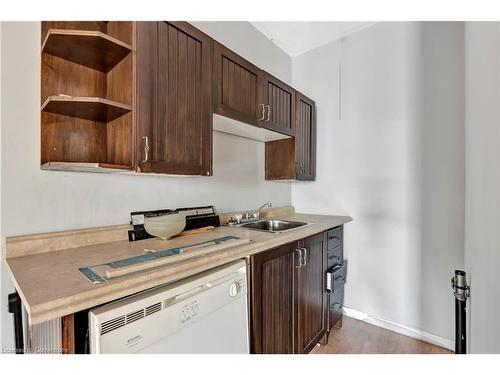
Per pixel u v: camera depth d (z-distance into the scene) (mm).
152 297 798
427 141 1928
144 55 1127
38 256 1007
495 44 684
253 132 1995
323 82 2521
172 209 1578
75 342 694
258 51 2332
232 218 1949
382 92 2146
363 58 2254
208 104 1417
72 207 1169
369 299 2215
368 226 2227
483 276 775
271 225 2127
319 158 2535
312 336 1712
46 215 1098
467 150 1171
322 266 1883
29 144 1061
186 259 972
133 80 1093
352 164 2320
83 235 1177
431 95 1908
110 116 1179
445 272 1854
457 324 1003
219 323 999
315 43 2516
